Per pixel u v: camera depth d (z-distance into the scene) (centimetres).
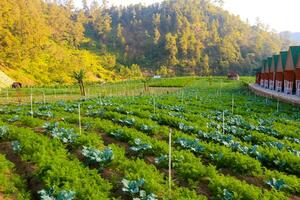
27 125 2092
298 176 1377
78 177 1133
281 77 5269
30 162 1333
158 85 8194
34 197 1075
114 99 3762
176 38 18050
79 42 16375
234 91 5959
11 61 9988
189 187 1181
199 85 8025
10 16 10850
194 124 2120
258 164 1339
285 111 3150
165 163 1342
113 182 1152
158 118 2291
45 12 16550
